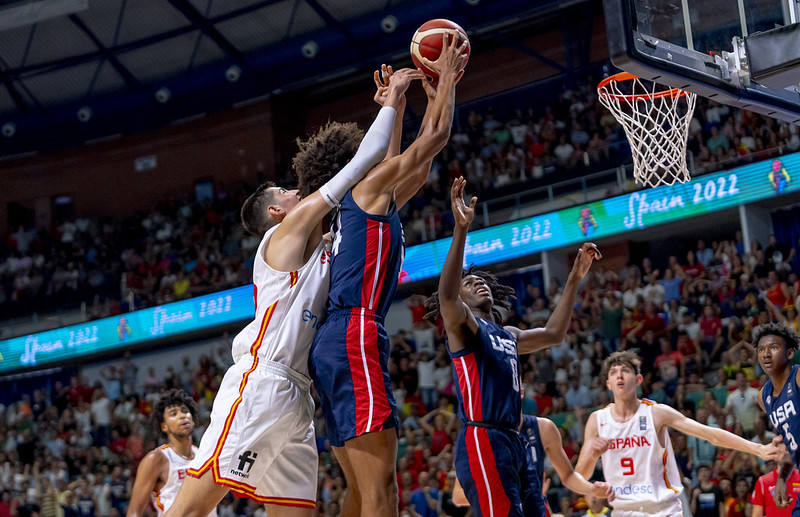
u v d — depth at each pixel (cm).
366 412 300
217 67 1922
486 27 1745
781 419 447
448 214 1551
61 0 1811
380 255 311
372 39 1797
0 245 2125
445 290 368
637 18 429
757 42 463
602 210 1428
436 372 1321
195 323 1694
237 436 310
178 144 2073
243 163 2012
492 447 380
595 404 1109
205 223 1938
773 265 1220
